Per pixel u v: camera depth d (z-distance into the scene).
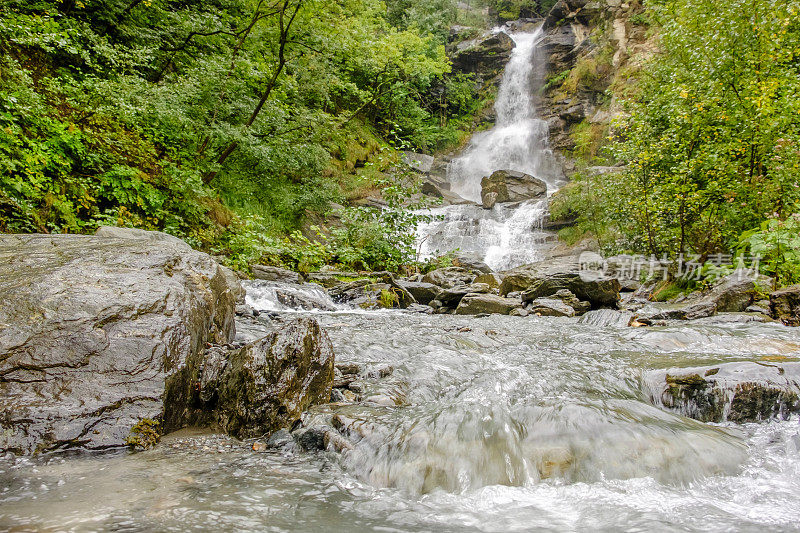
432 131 27.56
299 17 14.11
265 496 1.95
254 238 11.73
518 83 29.17
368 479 2.17
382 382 3.44
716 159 8.46
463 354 4.33
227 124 11.43
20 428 2.19
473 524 1.79
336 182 17.69
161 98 9.68
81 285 2.90
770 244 7.30
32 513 1.67
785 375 3.31
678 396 3.39
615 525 1.80
